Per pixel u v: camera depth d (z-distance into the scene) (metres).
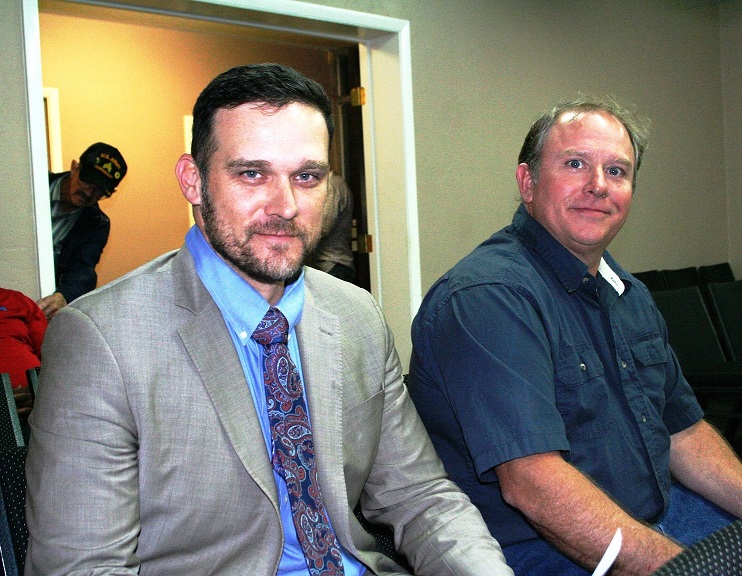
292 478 1.08
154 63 5.53
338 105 4.31
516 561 1.36
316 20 3.57
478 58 4.29
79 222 3.74
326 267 3.98
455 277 1.44
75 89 5.26
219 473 1.01
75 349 0.98
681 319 3.08
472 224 4.26
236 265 1.06
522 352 1.31
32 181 2.83
